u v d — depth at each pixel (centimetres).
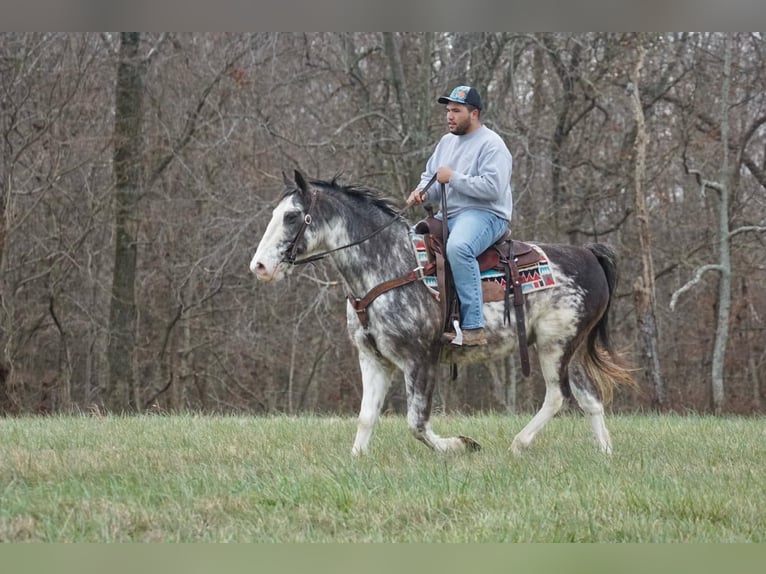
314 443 856
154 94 2053
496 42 1927
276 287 2209
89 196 2142
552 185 2133
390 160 2003
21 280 2242
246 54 1980
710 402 2397
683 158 2130
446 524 561
